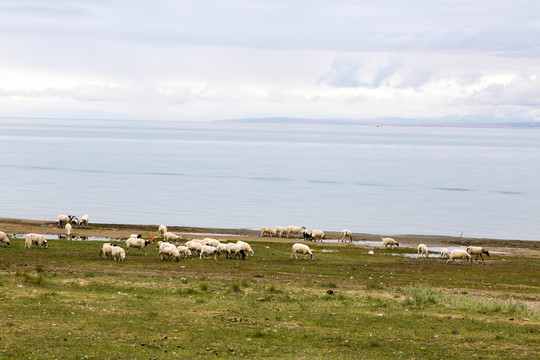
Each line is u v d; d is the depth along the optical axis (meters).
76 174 139.75
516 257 57.41
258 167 171.38
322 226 81.75
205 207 95.62
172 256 43.53
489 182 141.88
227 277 35.62
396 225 83.62
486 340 19.95
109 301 24.31
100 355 16.47
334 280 36.84
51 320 20.12
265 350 17.89
